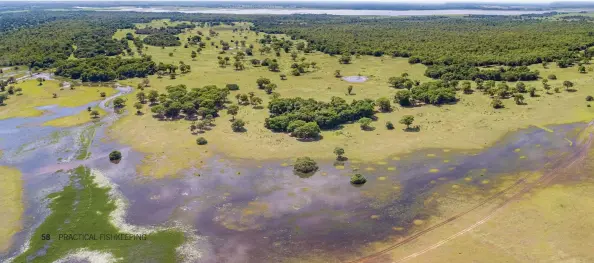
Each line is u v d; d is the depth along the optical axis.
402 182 78.25
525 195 72.25
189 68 170.38
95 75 156.62
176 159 88.69
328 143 96.38
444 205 70.00
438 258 56.81
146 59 178.38
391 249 59.09
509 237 60.81
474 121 109.50
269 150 92.94
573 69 157.25
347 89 141.38
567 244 58.91
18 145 97.25
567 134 99.31
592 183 75.25
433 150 92.19
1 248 59.94
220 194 74.62
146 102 129.12
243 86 148.00
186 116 115.31
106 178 80.62
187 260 57.44
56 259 57.47
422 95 124.69
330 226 64.75
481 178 79.06
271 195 74.19
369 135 101.06
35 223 66.00
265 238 62.06
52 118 116.06
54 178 81.00
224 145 95.69
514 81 146.00
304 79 157.25
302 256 58.12
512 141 96.44
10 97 135.50
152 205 71.00
